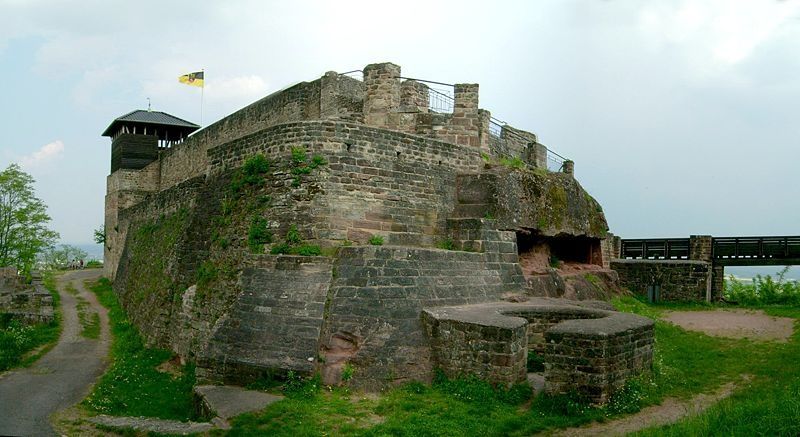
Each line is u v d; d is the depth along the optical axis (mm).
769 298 28797
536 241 23000
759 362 15539
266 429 10742
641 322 13836
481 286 17391
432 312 14242
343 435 10492
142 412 14211
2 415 13562
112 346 23438
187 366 18297
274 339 13797
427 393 12727
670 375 14188
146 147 44688
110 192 46375
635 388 12406
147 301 25641
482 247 18703
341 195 17516
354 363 13383
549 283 20938
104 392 15984
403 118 23094
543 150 28781
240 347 13922
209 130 34656
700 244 32219
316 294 14617
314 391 12656
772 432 9047
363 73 23469
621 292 26266
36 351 21844
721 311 25547
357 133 18156
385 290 14680
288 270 15430
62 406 14609
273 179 17922
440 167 20422
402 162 19156
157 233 30312
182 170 39062
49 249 45969
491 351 12703
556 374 12039
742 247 31156
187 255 22062
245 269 16031
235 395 12672
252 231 17516
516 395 12344
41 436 11875
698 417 10414
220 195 20547
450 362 13320
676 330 19891
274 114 28016
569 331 12031
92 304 34406
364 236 17641
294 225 16938
